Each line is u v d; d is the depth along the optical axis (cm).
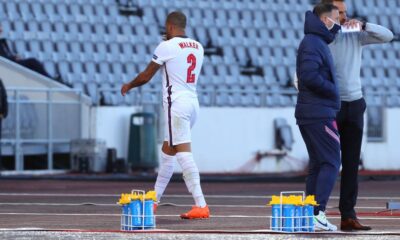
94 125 7006
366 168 7600
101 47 8306
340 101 2936
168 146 3456
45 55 8075
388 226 3122
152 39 8556
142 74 3359
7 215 3594
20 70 7006
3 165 6656
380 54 9294
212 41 8825
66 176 6366
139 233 2748
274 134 7431
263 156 7388
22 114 6725
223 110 7312
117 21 8519
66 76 8000
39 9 8338
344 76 2961
